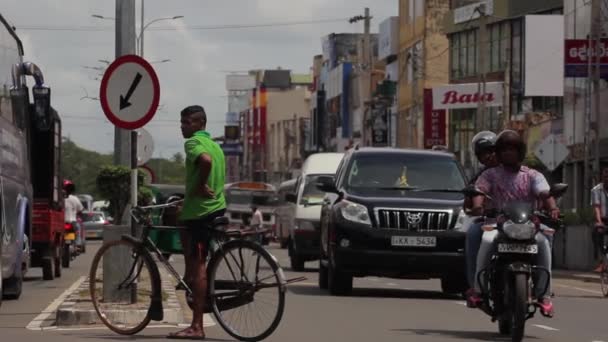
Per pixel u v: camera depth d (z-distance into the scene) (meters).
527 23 55.16
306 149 136.12
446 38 77.38
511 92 62.53
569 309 19.62
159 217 15.20
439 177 21.88
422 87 77.69
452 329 15.34
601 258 23.98
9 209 19.50
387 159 22.16
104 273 13.91
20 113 21.95
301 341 13.52
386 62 92.56
